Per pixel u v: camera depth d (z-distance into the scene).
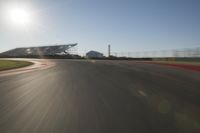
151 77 17.58
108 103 8.79
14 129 5.99
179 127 5.95
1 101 9.51
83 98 9.85
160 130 5.74
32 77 19.41
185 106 8.24
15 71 26.98
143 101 9.10
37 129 5.95
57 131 5.77
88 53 113.62
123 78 17.33
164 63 36.88
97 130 5.79
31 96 10.56
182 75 18.50
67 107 8.26
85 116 7.04
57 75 20.77
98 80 16.31
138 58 68.88
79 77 18.59
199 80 15.44
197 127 5.95
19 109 8.09
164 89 11.99
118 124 6.22
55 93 11.26
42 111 7.77
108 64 36.97
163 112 7.40
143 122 6.38
